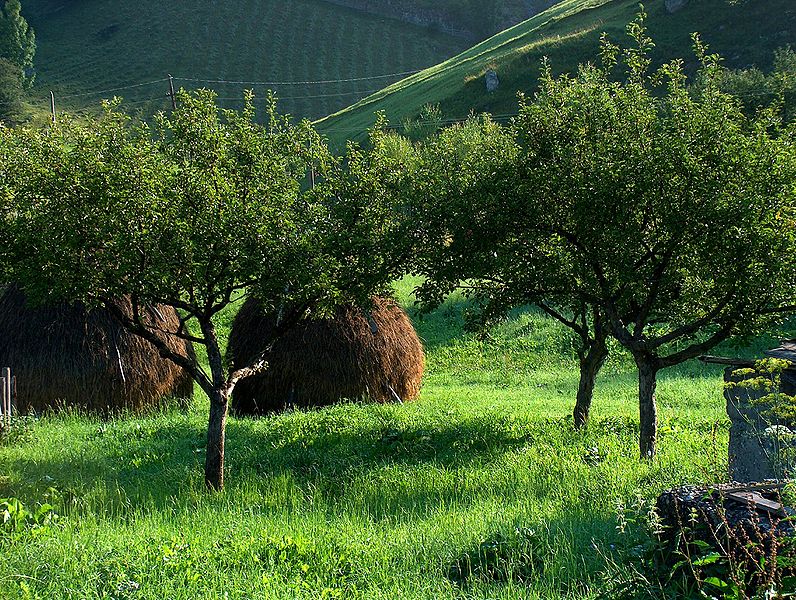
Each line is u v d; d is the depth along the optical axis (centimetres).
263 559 955
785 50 6397
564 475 1356
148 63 13188
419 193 1543
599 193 1428
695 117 1430
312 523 1142
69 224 1328
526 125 1542
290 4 15375
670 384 2733
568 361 3269
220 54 13638
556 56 7881
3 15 12056
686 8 7662
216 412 1447
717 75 1505
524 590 817
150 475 1505
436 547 982
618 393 2611
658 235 1454
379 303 2314
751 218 1329
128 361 2222
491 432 1797
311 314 1567
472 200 1533
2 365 2142
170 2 14912
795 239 1345
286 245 1399
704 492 826
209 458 1431
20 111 10594
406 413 2045
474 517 1119
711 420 1930
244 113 1507
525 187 1499
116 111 1455
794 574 673
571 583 845
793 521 711
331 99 12619
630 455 1526
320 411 2106
